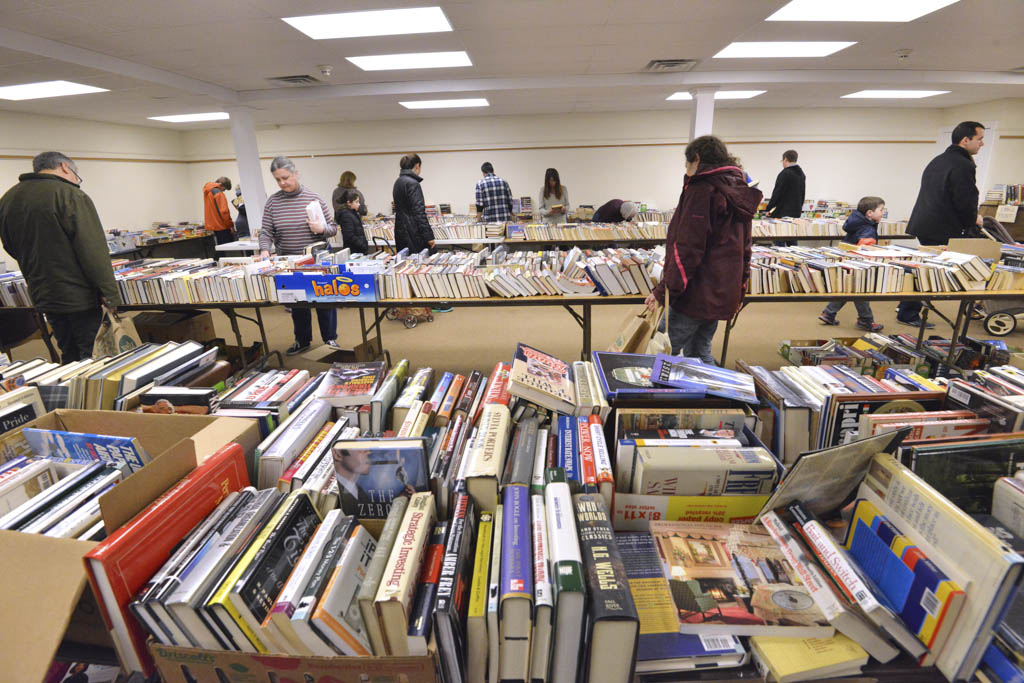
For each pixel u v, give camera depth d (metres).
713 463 1.07
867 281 2.87
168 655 0.83
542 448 1.24
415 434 1.34
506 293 2.88
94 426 1.34
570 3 3.18
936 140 8.12
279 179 3.66
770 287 2.95
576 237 6.44
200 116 6.90
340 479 1.07
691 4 3.26
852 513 0.99
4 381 1.56
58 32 3.43
